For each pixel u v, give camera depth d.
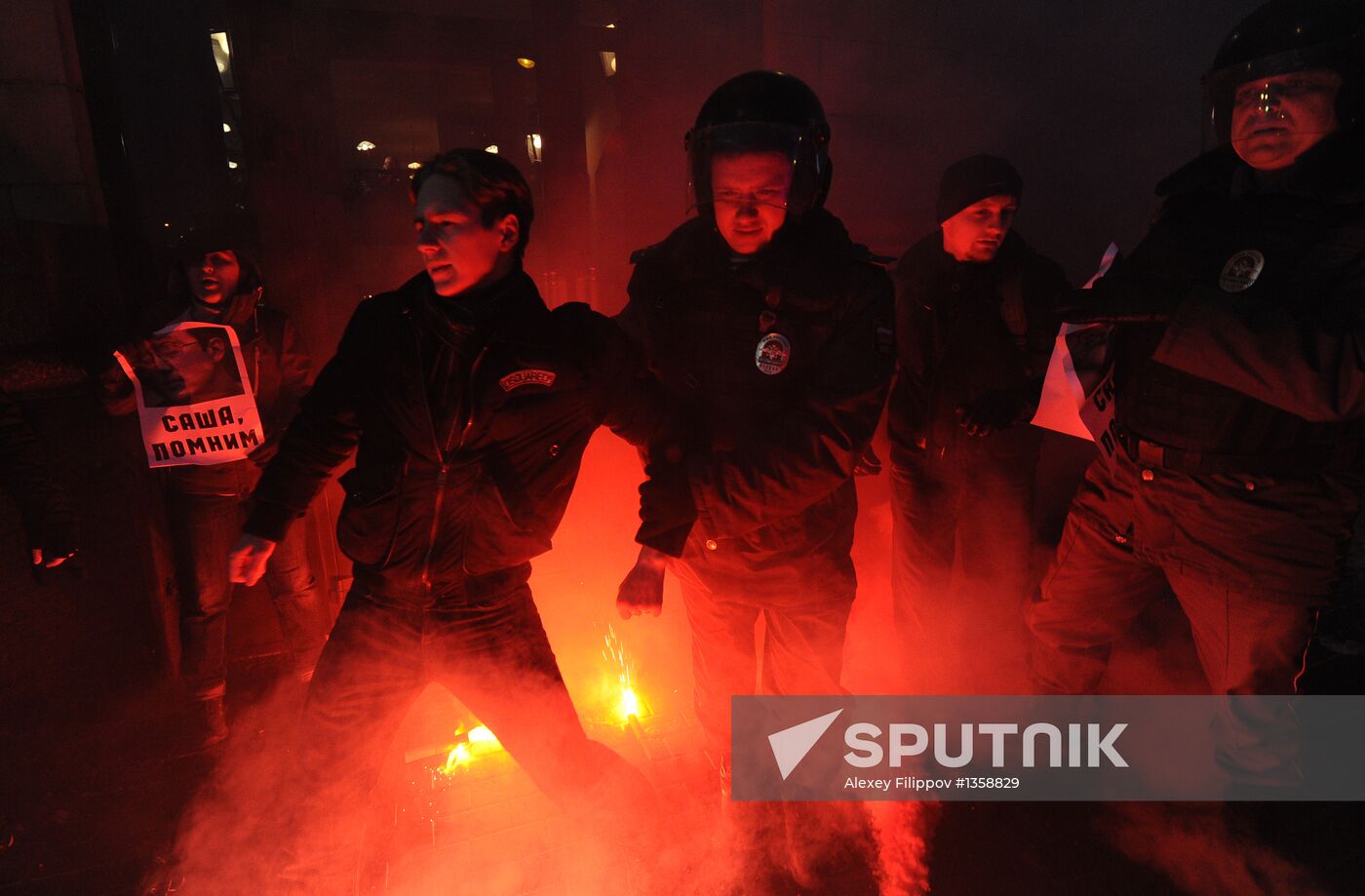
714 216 1.89
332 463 1.85
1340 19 1.64
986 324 2.55
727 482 1.76
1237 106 1.80
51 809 2.46
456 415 1.65
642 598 1.80
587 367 1.75
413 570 1.73
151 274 3.28
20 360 2.54
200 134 3.96
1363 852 2.19
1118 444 2.15
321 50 3.17
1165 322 1.83
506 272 1.68
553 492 1.80
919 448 2.76
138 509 2.91
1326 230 1.74
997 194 2.38
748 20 3.58
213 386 2.64
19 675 2.86
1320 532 1.89
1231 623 2.00
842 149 3.81
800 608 2.04
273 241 3.17
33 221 2.55
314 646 3.01
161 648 3.05
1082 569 2.33
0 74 2.59
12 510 2.75
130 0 3.73
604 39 3.66
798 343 1.85
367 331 1.68
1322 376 1.64
